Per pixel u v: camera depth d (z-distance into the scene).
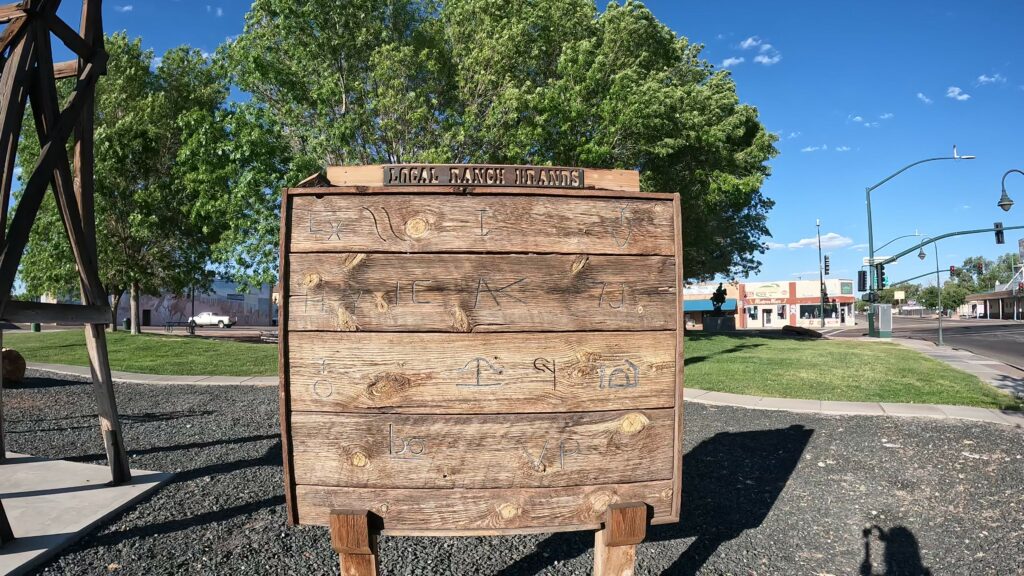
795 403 9.12
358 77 16.86
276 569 3.34
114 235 24.34
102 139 21.67
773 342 24.53
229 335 33.69
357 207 2.36
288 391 2.34
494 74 16.31
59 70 4.72
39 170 3.91
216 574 3.28
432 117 16.61
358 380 2.34
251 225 16.20
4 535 3.49
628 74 16.58
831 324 65.62
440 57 17.55
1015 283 77.12
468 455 2.36
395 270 2.35
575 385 2.40
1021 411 8.52
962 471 5.46
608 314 2.43
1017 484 5.05
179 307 57.56
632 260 2.46
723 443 6.57
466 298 2.36
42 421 7.27
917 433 7.06
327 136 15.55
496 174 2.46
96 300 4.54
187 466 5.36
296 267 2.35
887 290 118.31
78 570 3.31
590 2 19.77
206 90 25.17
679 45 22.53
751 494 4.83
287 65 16.66
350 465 2.34
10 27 3.86
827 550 3.75
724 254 31.44
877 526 4.14
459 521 2.36
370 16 16.75
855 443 6.55
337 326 2.33
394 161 15.98
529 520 2.38
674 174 21.14
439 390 2.35
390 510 2.35
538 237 2.39
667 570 3.44
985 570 3.48
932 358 17.55
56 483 4.66
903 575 3.42
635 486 2.45
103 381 4.61
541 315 2.39
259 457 5.68
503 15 17.11
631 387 2.45
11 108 3.68
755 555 3.66
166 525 3.95
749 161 24.30
